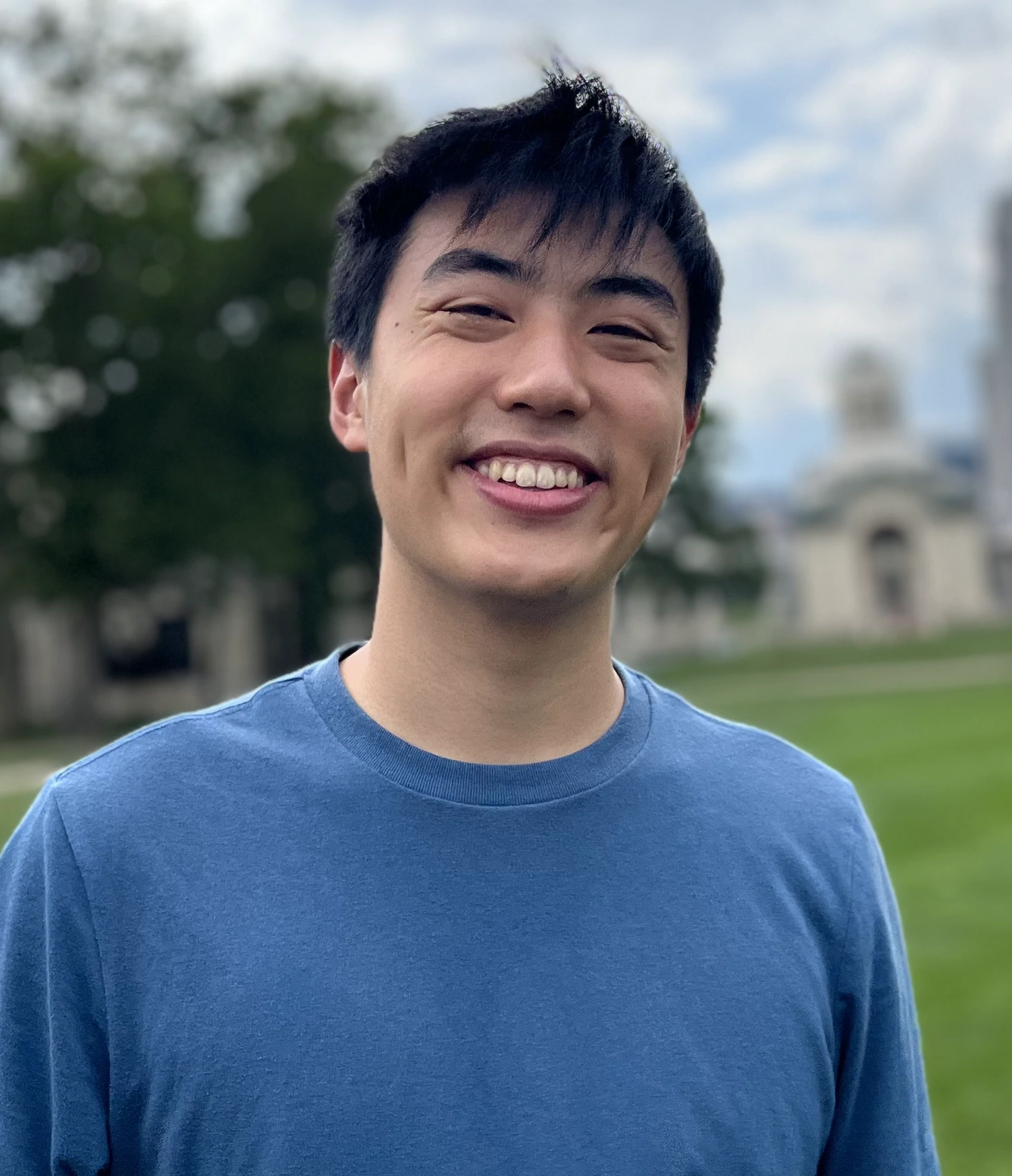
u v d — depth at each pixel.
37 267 28.56
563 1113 1.62
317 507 34.22
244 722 1.89
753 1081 1.70
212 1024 1.62
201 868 1.72
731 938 1.78
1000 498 91.88
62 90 29.44
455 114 1.86
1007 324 92.56
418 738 1.84
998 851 11.76
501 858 1.76
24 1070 1.72
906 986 2.02
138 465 29.66
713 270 1.95
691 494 47.06
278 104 33.75
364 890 1.72
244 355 31.33
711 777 1.94
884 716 26.78
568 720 1.86
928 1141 2.03
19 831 1.84
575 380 1.77
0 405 29.25
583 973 1.70
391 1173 1.57
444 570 1.77
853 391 86.38
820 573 77.69
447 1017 1.64
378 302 1.92
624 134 1.82
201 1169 1.60
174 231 28.89
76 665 32.69
